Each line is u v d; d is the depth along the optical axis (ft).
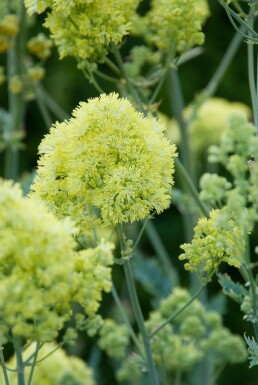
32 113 47.60
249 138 13.71
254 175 13.39
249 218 13.08
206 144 34.86
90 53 17.22
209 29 48.57
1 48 23.24
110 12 16.62
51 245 10.50
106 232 25.55
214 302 26.25
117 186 12.64
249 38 14.79
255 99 17.26
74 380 20.27
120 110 12.97
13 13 28.22
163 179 13.20
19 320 10.57
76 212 13.15
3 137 25.68
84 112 12.98
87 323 11.80
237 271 44.09
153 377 15.30
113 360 29.96
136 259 25.75
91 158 12.78
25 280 10.52
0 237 10.55
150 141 12.92
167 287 25.54
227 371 43.32
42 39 24.90
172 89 24.95
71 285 10.83
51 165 13.17
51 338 10.84
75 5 16.66
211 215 13.65
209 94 25.81
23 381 11.52
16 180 26.71
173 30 18.81
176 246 45.85
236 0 16.85
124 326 23.04
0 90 46.93
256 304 15.05
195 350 23.09
